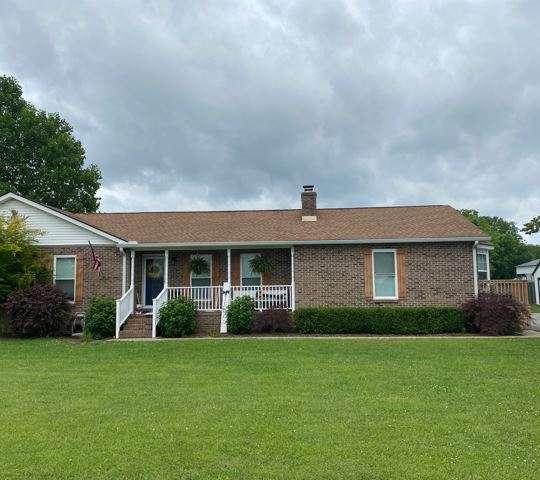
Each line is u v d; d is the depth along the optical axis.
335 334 19.42
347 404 8.46
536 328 21.39
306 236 21.34
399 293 20.58
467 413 7.91
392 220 23.19
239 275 22.44
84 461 6.02
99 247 21.47
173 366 12.41
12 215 20.58
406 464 5.88
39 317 19.03
